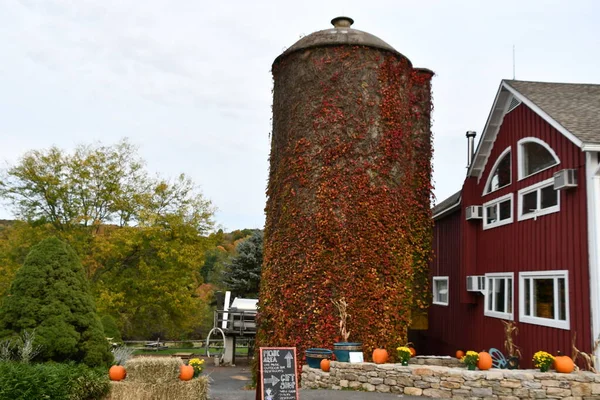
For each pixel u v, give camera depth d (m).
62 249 12.30
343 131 14.72
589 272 11.01
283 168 15.25
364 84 15.03
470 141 20.30
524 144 14.36
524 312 13.91
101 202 24.16
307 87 15.09
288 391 8.83
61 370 9.80
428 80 18.42
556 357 10.91
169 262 23.80
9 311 11.55
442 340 20.31
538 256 13.20
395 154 15.16
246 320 23.28
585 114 12.31
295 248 14.48
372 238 14.39
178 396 9.99
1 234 26.75
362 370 11.98
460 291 17.81
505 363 13.32
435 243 21.44
